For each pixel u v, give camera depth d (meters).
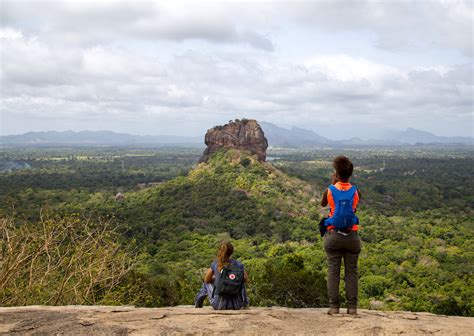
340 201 4.93
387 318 5.04
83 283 10.78
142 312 5.01
